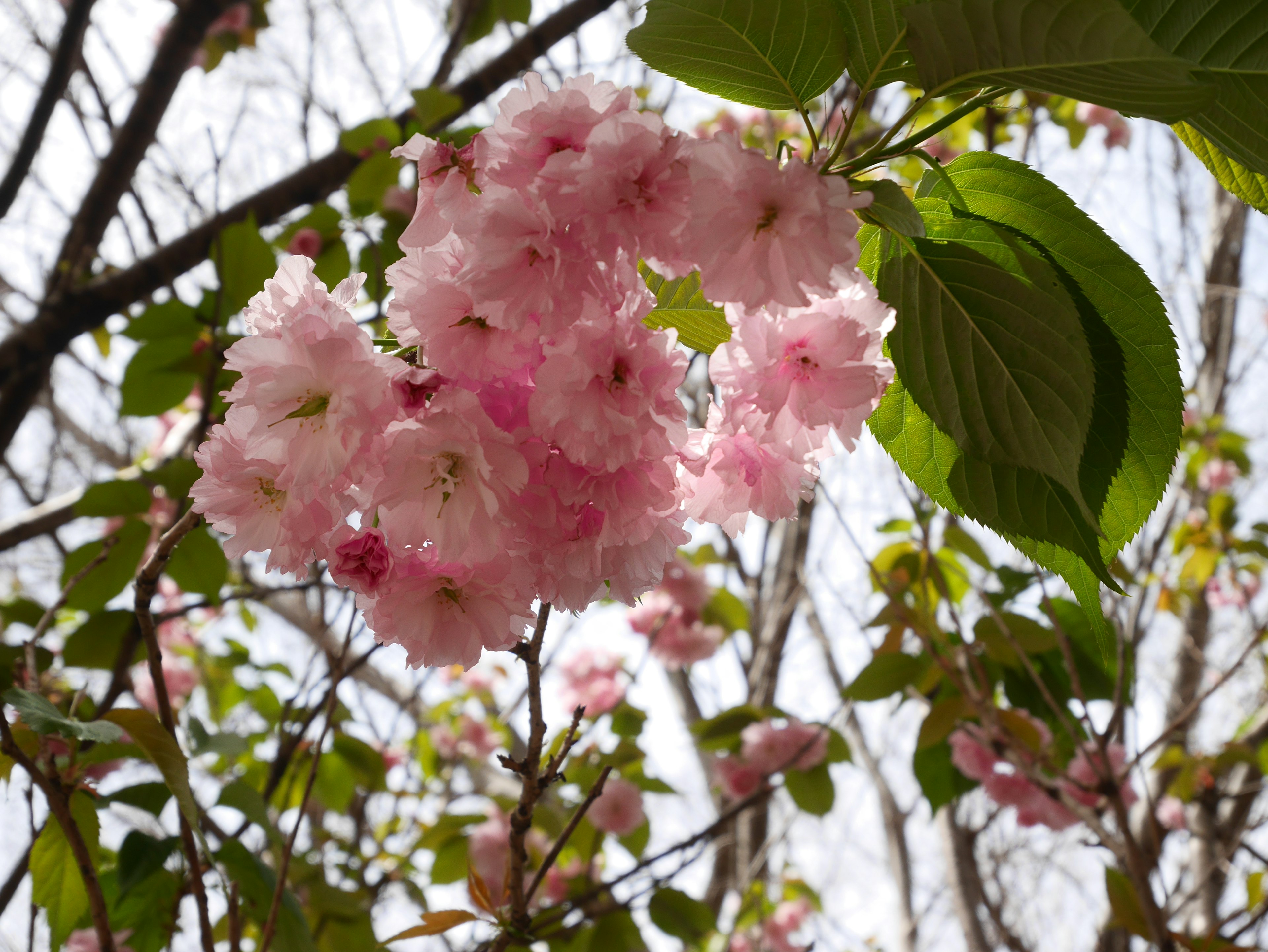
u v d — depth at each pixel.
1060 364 0.45
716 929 1.10
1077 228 0.46
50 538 1.84
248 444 0.42
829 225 0.39
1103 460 0.46
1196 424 1.95
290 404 0.41
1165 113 0.42
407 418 0.42
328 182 1.36
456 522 0.41
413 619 0.44
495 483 0.41
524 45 1.34
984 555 1.12
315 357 0.41
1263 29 0.41
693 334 0.47
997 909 1.53
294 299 0.44
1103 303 0.47
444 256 0.43
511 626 0.44
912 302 0.46
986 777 1.19
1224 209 2.14
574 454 0.41
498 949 0.57
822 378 0.42
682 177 0.40
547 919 0.97
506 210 0.40
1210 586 2.01
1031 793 1.19
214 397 0.99
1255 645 1.00
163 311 0.96
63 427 2.37
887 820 1.99
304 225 1.15
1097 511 0.47
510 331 0.41
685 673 2.16
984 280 0.45
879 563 1.17
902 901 1.90
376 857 1.35
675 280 0.46
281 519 0.43
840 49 0.44
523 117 0.41
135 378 0.98
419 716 1.95
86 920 0.74
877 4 0.42
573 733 0.51
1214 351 2.07
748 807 1.01
